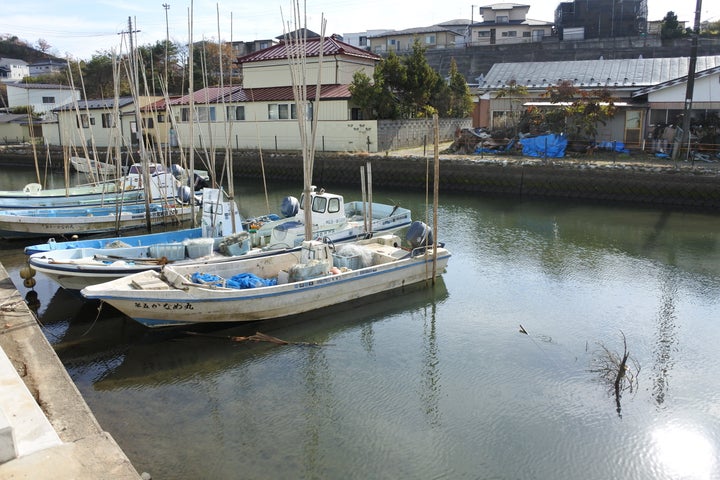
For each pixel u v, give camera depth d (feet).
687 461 25.41
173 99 134.62
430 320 40.68
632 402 29.78
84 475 17.46
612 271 51.78
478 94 131.13
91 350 35.50
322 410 29.04
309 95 116.67
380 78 114.32
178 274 36.32
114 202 75.82
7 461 17.85
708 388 31.14
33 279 44.75
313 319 40.47
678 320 40.34
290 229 50.44
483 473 24.49
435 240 46.01
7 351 27.84
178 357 34.68
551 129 103.76
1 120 169.89
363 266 44.91
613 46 182.50
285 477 23.90
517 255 57.57
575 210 81.87
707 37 178.29
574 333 38.29
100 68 192.85
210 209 53.26
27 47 289.33
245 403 29.63
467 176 98.27
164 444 25.91
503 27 220.23
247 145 124.77
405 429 27.53
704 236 65.00
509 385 31.55
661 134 100.07
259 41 236.63
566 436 27.04
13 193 77.97
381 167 104.83
